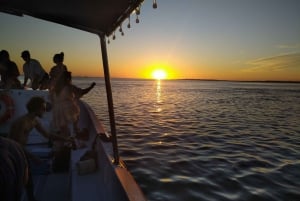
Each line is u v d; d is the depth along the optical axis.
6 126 4.41
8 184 1.40
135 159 8.79
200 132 14.37
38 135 4.38
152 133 13.57
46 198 2.83
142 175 7.29
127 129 14.55
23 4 2.36
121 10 2.18
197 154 9.70
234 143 11.96
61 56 4.70
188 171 7.74
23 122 2.61
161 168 7.92
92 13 2.38
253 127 17.22
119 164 2.55
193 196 6.05
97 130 4.10
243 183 6.94
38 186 3.12
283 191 6.50
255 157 9.59
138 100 39.69
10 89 4.53
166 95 58.91
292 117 23.59
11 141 1.67
